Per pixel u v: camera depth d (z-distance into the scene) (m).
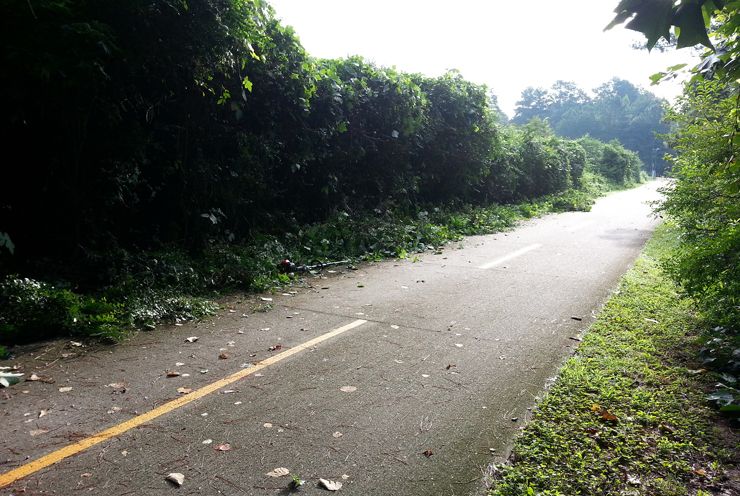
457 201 17.22
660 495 2.98
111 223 7.84
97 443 3.47
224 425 3.74
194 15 7.07
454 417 3.91
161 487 3.01
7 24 5.71
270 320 6.34
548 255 10.98
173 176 8.69
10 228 6.91
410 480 3.13
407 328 6.06
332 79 11.20
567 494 2.99
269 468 3.22
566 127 100.50
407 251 11.38
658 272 9.07
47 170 7.04
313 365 4.90
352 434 3.65
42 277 6.43
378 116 12.94
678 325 5.99
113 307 5.98
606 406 4.02
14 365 4.73
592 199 27.36
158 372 4.68
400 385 4.48
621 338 5.59
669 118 8.65
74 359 4.93
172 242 8.30
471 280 8.60
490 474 3.20
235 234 9.77
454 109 16.23
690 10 1.56
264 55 8.77
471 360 5.07
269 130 9.91
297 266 9.16
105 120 7.24
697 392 4.27
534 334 5.86
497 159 19.44
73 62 6.03
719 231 6.29
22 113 6.39
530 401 4.18
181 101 8.34
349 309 6.85
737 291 4.93
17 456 3.29
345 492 3.00
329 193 12.11
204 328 5.98
